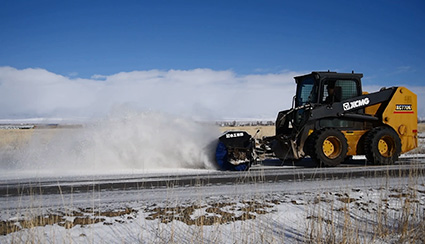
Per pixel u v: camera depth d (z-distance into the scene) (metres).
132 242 3.90
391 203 5.59
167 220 4.59
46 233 4.11
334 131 9.76
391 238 4.12
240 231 4.15
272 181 7.55
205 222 4.51
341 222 4.61
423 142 19.42
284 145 10.10
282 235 4.11
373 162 10.28
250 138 9.34
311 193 6.23
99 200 5.82
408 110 10.99
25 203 5.68
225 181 7.55
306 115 9.96
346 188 6.45
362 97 10.44
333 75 10.27
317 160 9.61
